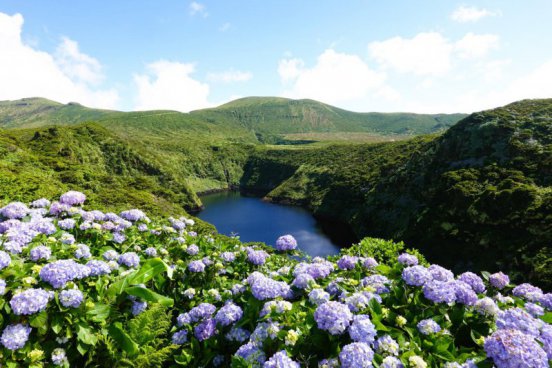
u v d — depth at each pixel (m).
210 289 5.07
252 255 5.95
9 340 3.02
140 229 7.11
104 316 3.61
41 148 69.56
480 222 44.59
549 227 37.12
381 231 62.81
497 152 55.06
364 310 3.76
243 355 3.31
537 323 3.63
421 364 2.91
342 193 88.81
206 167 172.50
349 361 2.83
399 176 68.44
